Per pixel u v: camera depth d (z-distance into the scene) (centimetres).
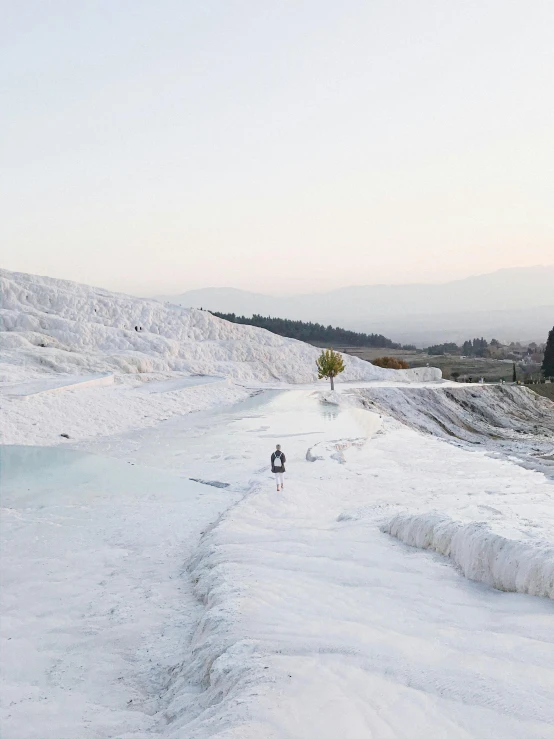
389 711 562
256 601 941
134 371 6369
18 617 1159
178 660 914
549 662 628
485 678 605
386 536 1316
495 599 866
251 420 4219
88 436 3606
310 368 8438
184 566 1421
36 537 1711
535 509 1511
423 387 6600
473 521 1129
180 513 1948
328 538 1335
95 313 8388
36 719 765
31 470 2555
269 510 1755
